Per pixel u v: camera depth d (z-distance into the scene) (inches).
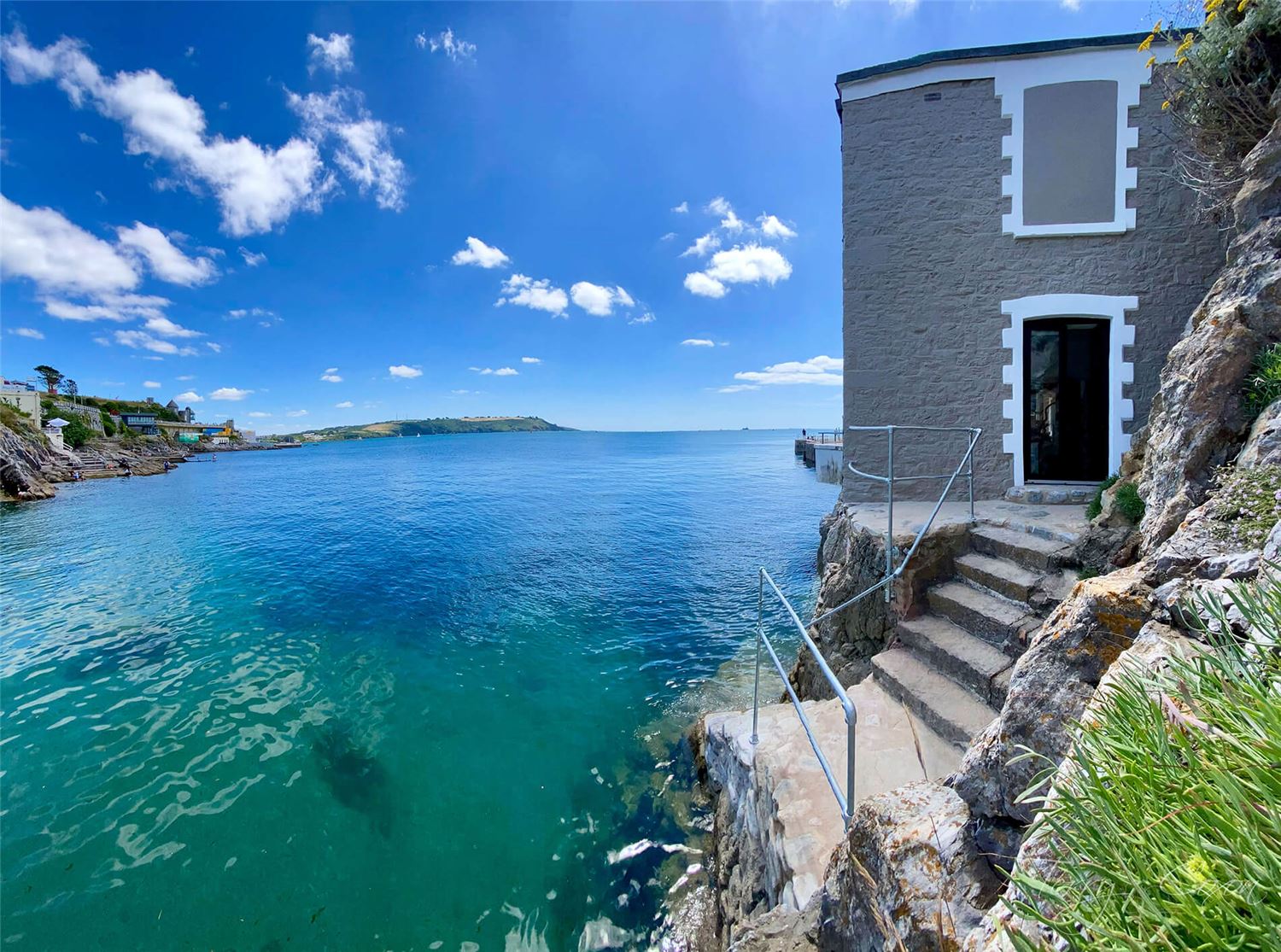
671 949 180.4
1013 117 295.0
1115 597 81.1
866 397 314.3
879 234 310.7
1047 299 294.4
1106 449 300.2
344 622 481.7
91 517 1077.8
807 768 163.2
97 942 185.5
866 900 83.8
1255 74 212.5
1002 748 77.1
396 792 256.1
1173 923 31.4
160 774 269.0
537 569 642.8
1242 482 96.5
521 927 189.9
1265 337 140.6
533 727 311.4
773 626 461.1
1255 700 41.6
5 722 318.3
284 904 198.4
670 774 263.9
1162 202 286.4
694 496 1268.5
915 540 216.5
